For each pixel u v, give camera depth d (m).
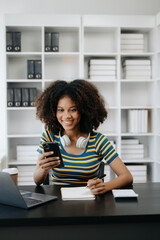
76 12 3.81
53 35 3.59
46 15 3.55
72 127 1.69
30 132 3.90
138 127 3.76
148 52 3.79
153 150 3.78
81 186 1.64
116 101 3.75
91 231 1.14
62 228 1.13
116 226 1.15
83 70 3.62
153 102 3.74
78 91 1.70
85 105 1.73
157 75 3.66
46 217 1.13
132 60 3.73
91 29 3.75
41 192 1.52
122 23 3.64
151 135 3.82
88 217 1.14
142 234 1.16
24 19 3.53
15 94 3.55
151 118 3.85
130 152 3.77
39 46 3.84
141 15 3.66
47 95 1.76
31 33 3.82
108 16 3.62
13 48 3.56
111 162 1.74
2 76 3.75
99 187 1.48
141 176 3.73
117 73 3.67
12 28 3.65
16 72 3.82
